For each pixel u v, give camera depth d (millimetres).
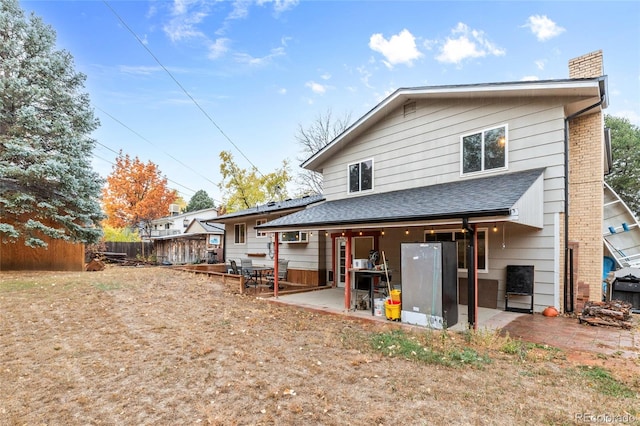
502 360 4344
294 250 13484
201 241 22812
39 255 13438
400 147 10125
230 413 3000
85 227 14047
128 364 4156
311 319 6824
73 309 7070
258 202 24312
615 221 10797
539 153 7441
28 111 11664
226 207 24516
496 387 3508
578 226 7355
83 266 14633
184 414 2982
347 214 8141
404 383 3617
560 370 3984
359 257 11211
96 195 14125
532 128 7562
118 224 28281
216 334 5531
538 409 3043
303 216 9734
